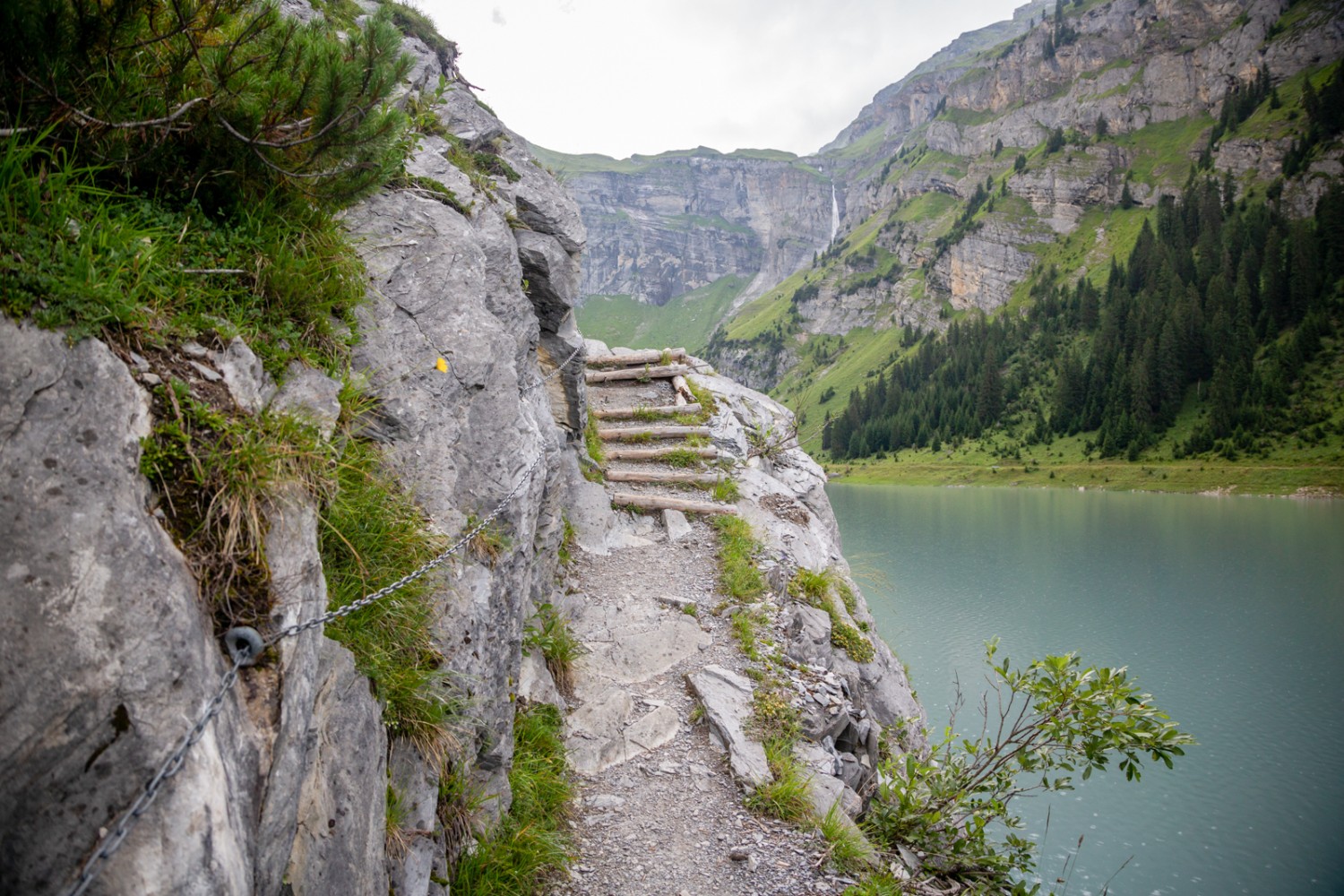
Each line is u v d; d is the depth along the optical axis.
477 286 5.82
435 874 3.79
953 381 186.00
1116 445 132.12
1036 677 6.58
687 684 7.61
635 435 13.76
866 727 8.01
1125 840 21.84
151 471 2.25
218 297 3.14
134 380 2.38
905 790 6.38
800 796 5.91
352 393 3.89
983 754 6.70
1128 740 5.81
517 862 4.60
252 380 2.90
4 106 2.73
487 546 4.97
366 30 3.66
